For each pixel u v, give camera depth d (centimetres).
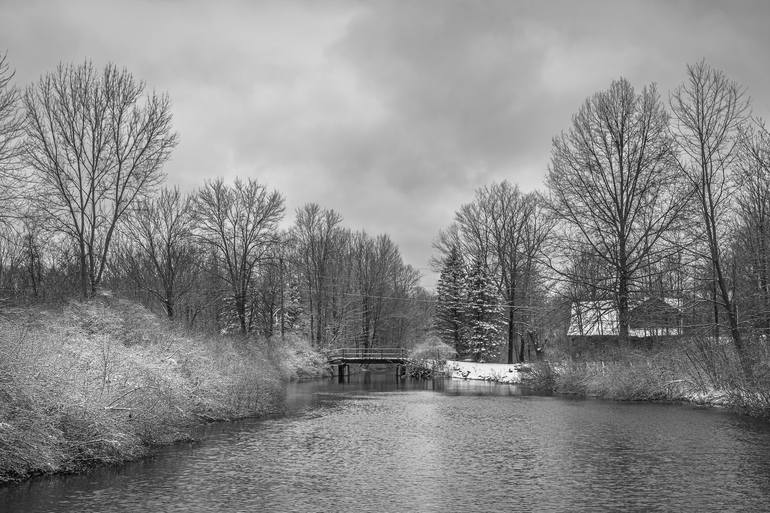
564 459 1695
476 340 6412
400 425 2398
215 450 1839
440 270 7038
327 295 7619
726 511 1185
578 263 4088
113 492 1323
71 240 3672
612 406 2998
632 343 3884
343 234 8319
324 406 3177
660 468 1559
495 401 3384
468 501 1268
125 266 4819
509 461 1678
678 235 3697
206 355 2814
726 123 3133
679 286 3788
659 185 3700
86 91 3362
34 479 1409
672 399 3128
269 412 2838
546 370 4194
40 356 1625
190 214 4944
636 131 3831
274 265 5838
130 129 3512
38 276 3831
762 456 1694
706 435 2039
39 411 1427
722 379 2906
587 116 3944
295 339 6375
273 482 1434
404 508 1223
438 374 6147
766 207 3222
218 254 5553
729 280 3394
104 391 1741
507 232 6019
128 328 2650
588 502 1254
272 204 5588
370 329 8488
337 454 1786
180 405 2155
